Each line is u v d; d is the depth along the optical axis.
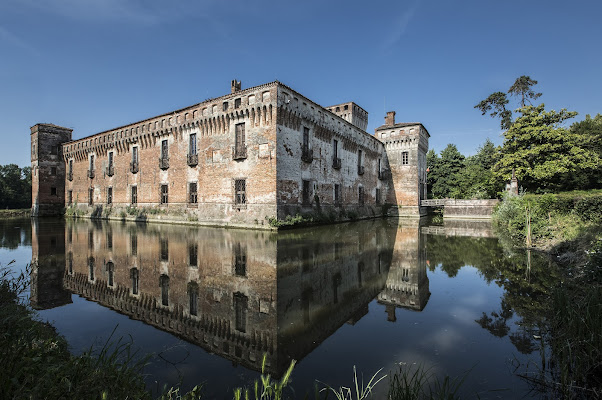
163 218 31.14
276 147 23.42
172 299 7.59
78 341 5.35
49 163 44.97
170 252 13.41
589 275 7.46
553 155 30.77
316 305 7.20
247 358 4.86
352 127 35.69
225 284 8.75
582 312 5.42
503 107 44.62
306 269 10.48
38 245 15.54
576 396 3.78
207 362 4.73
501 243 16.47
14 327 4.66
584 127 40.94
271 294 7.93
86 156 41.56
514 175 31.72
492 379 4.20
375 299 7.71
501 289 8.39
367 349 5.12
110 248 14.51
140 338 5.55
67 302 7.42
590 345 4.42
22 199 64.75
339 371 4.44
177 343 5.35
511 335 5.59
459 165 56.50
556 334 5.30
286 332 5.80
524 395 3.83
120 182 36.22
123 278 9.42
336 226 26.30
